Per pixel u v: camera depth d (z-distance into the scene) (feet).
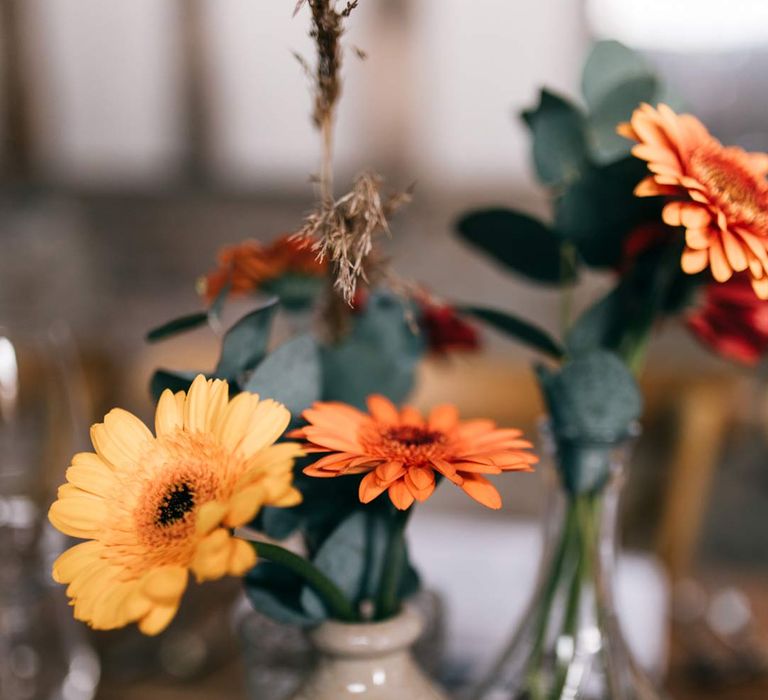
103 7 12.42
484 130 12.22
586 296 9.21
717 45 13.07
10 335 2.49
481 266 11.52
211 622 2.77
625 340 1.96
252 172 12.59
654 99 1.95
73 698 2.47
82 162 12.85
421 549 3.39
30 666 2.52
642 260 1.89
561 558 1.98
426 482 1.44
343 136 12.33
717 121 13.46
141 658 2.60
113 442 1.47
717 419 4.17
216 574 1.28
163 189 12.67
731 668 2.62
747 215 1.59
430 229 11.96
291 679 1.96
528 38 11.98
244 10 12.22
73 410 2.61
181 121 12.57
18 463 2.52
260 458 1.40
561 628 1.96
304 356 1.69
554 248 2.04
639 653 2.64
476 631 2.70
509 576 3.14
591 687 1.94
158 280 12.39
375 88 12.11
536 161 2.01
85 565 1.40
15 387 2.49
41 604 2.63
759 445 7.78
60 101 12.69
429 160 12.35
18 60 12.51
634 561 3.29
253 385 1.65
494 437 1.60
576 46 12.00
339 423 1.58
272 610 1.70
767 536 7.63
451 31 12.03
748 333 1.95
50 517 1.43
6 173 12.79
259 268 1.95
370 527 1.68
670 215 1.59
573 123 1.95
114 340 10.30
